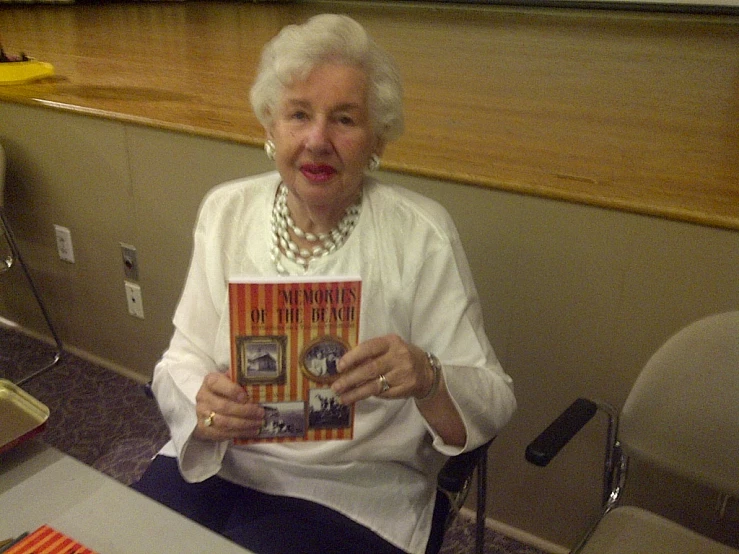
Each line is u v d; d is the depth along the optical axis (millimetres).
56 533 700
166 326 2078
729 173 1518
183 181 1815
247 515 1064
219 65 2881
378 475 1088
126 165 1900
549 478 1580
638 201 1271
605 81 2785
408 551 1050
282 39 954
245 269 1080
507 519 1692
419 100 2295
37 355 2357
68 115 1938
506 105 2268
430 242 1047
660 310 1310
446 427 1021
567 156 1624
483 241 1451
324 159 952
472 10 5566
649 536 1106
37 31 3799
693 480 1101
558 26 4660
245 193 1106
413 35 4191
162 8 5617
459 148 1666
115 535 716
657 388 1077
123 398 2154
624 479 1204
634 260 1301
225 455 1118
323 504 1065
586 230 1327
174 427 1073
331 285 873
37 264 2289
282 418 947
